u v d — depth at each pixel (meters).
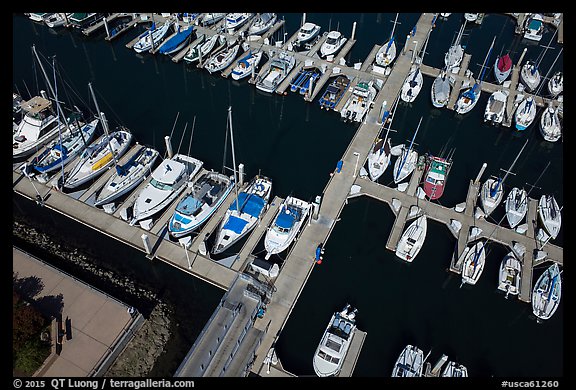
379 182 46.50
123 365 31.75
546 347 34.41
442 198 45.16
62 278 35.31
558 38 71.56
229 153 49.34
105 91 57.22
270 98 57.91
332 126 53.94
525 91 60.03
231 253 39.06
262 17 68.12
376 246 40.78
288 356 32.81
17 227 40.09
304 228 41.41
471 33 72.88
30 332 30.20
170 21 68.50
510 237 41.47
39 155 45.50
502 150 51.97
